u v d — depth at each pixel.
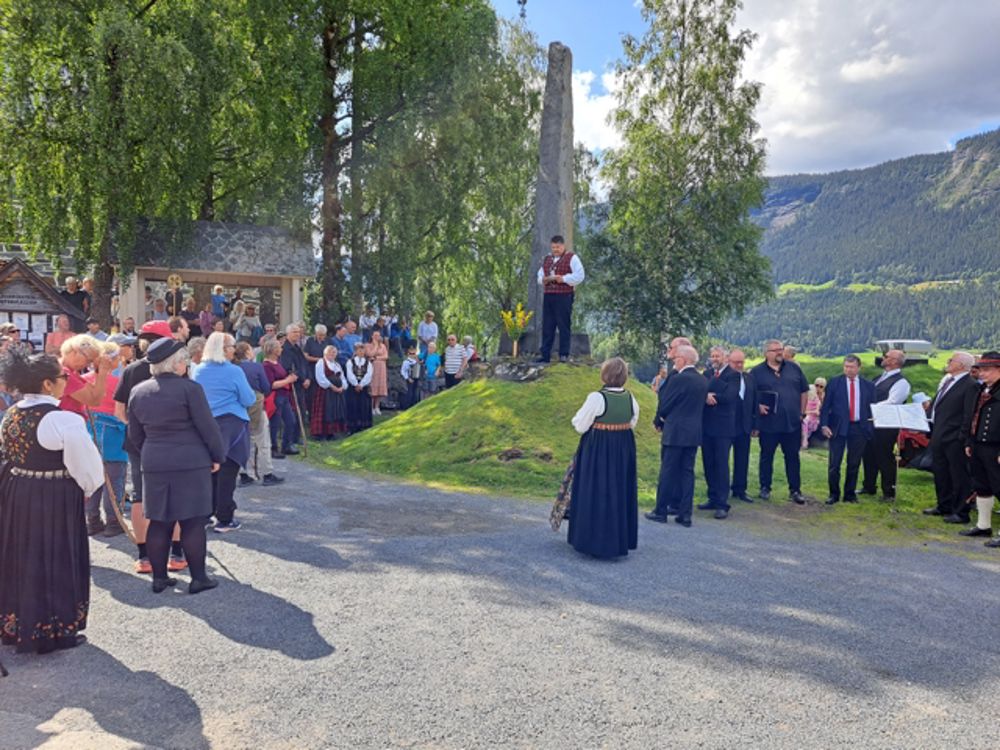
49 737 3.23
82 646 4.24
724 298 33.50
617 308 34.81
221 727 3.35
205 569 5.38
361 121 23.16
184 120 17.48
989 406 7.55
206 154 18.78
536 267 13.48
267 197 22.91
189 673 3.89
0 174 17.02
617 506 6.15
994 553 7.05
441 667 4.00
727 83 32.88
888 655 4.38
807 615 5.04
